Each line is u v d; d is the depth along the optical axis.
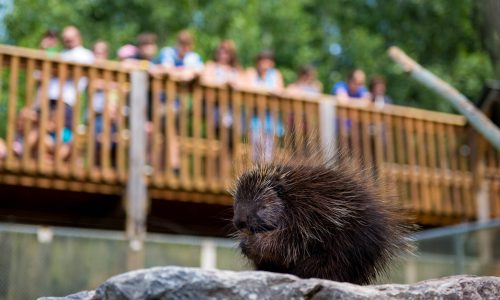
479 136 14.05
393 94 25.62
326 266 4.98
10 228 10.74
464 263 11.42
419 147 13.88
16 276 10.34
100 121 12.27
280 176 5.14
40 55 11.55
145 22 25.69
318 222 5.01
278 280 4.03
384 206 5.27
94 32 24.09
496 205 14.09
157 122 12.06
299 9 27.11
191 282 3.90
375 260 5.08
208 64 12.65
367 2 28.72
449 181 14.03
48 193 12.05
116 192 11.95
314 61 27.23
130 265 11.02
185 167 12.23
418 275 11.95
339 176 5.19
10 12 23.62
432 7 27.38
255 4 26.16
